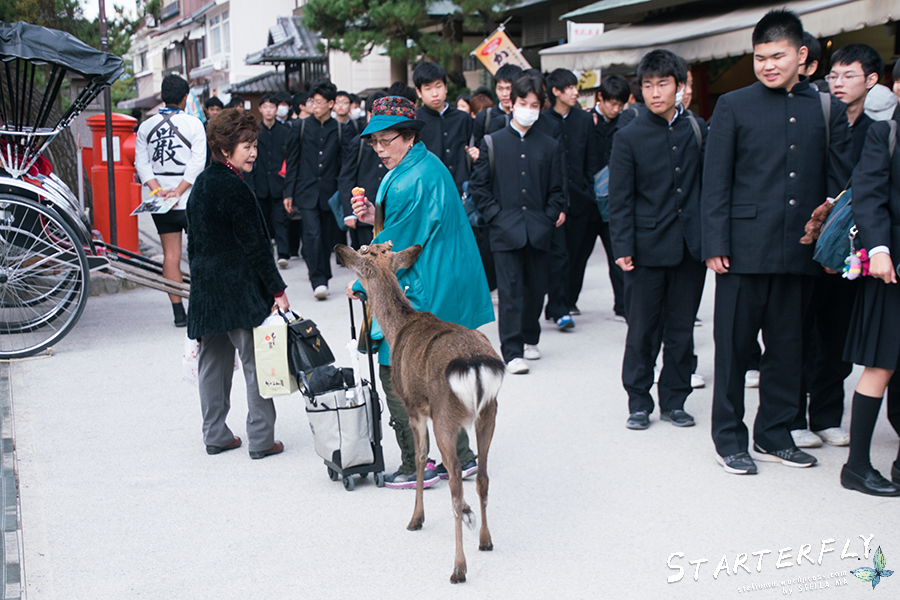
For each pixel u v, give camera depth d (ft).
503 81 26.68
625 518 13.64
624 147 17.08
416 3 55.47
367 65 96.43
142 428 18.07
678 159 16.88
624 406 19.31
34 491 14.85
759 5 35.81
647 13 44.47
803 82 14.89
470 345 12.02
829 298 16.47
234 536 13.24
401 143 14.39
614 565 12.17
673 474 15.38
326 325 27.17
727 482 14.97
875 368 14.02
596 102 30.19
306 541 13.06
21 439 17.34
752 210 14.78
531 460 16.20
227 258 15.60
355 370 14.90
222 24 127.34
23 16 35.40
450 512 14.06
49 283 26.99
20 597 11.32
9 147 22.99
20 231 23.11
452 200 14.64
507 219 21.77
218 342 16.29
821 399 17.11
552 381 21.30
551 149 22.38
